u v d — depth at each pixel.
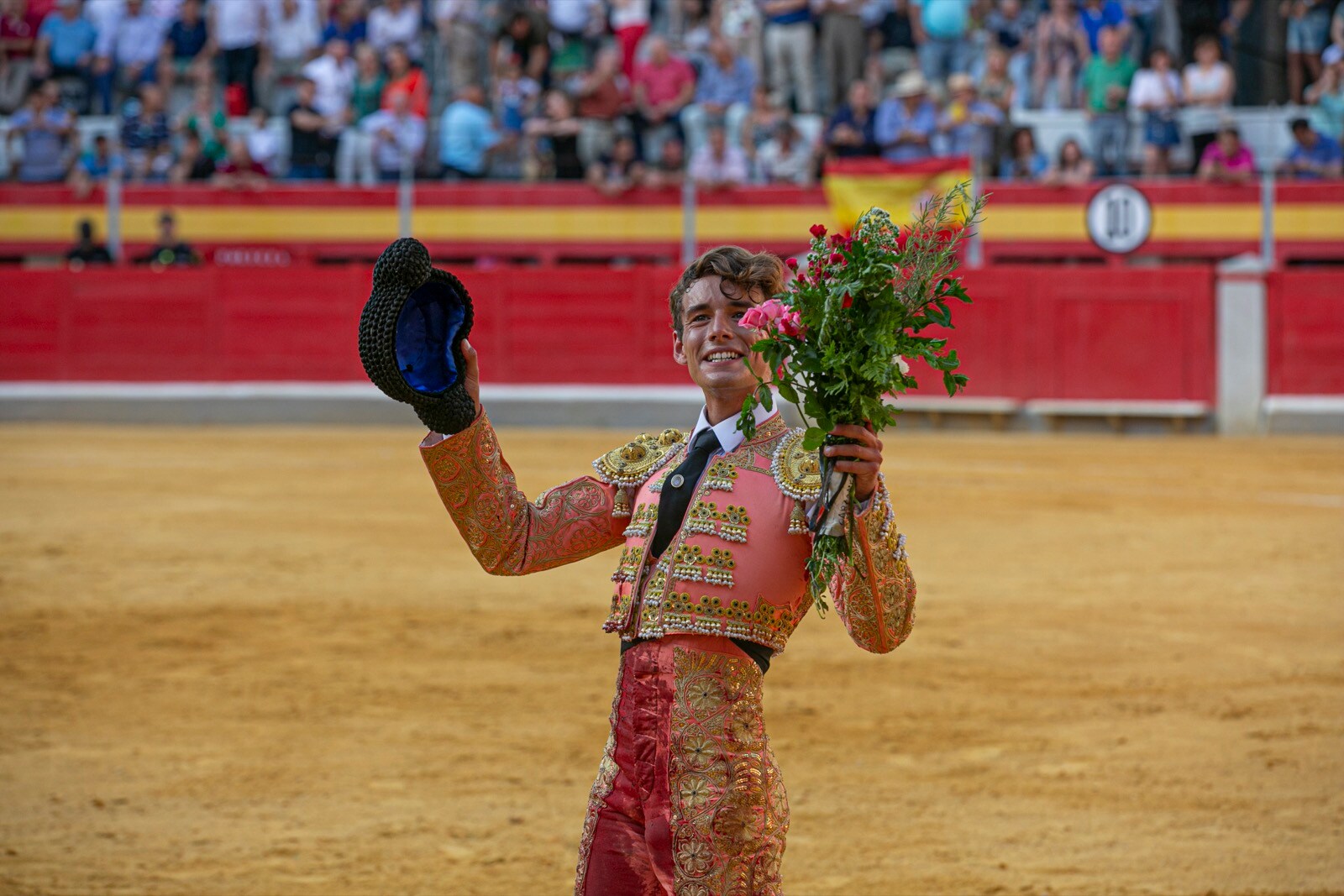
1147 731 15.81
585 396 52.47
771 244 50.50
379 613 21.97
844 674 18.28
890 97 49.84
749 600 6.68
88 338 53.88
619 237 51.75
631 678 6.78
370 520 31.00
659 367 52.47
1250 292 49.12
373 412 53.22
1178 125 49.91
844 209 48.44
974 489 35.69
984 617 21.64
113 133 55.22
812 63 51.81
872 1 52.06
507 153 52.66
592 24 54.00
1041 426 50.50
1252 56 50.25
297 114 53.28
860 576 6.52
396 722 16.22
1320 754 14.98
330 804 13.48
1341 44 49.84
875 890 11.31
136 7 55.34
